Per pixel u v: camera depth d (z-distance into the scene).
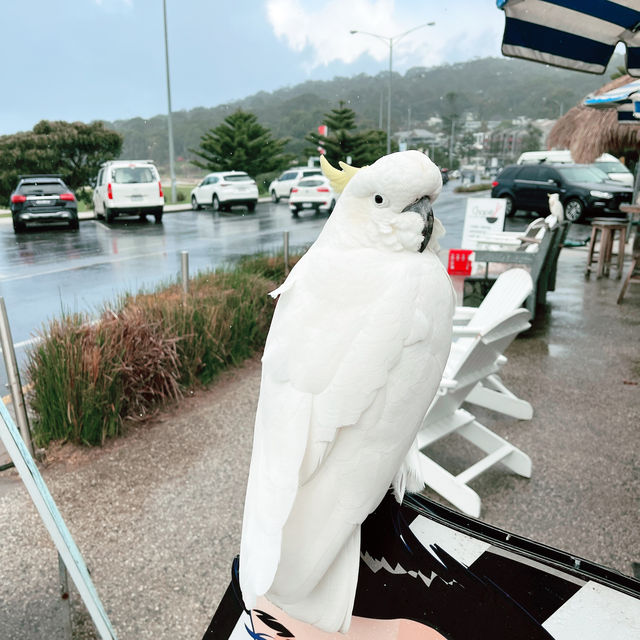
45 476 2.84
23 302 6.35
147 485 2.75
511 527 2.41
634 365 4.26
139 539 2.37
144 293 4.78
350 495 0.92
